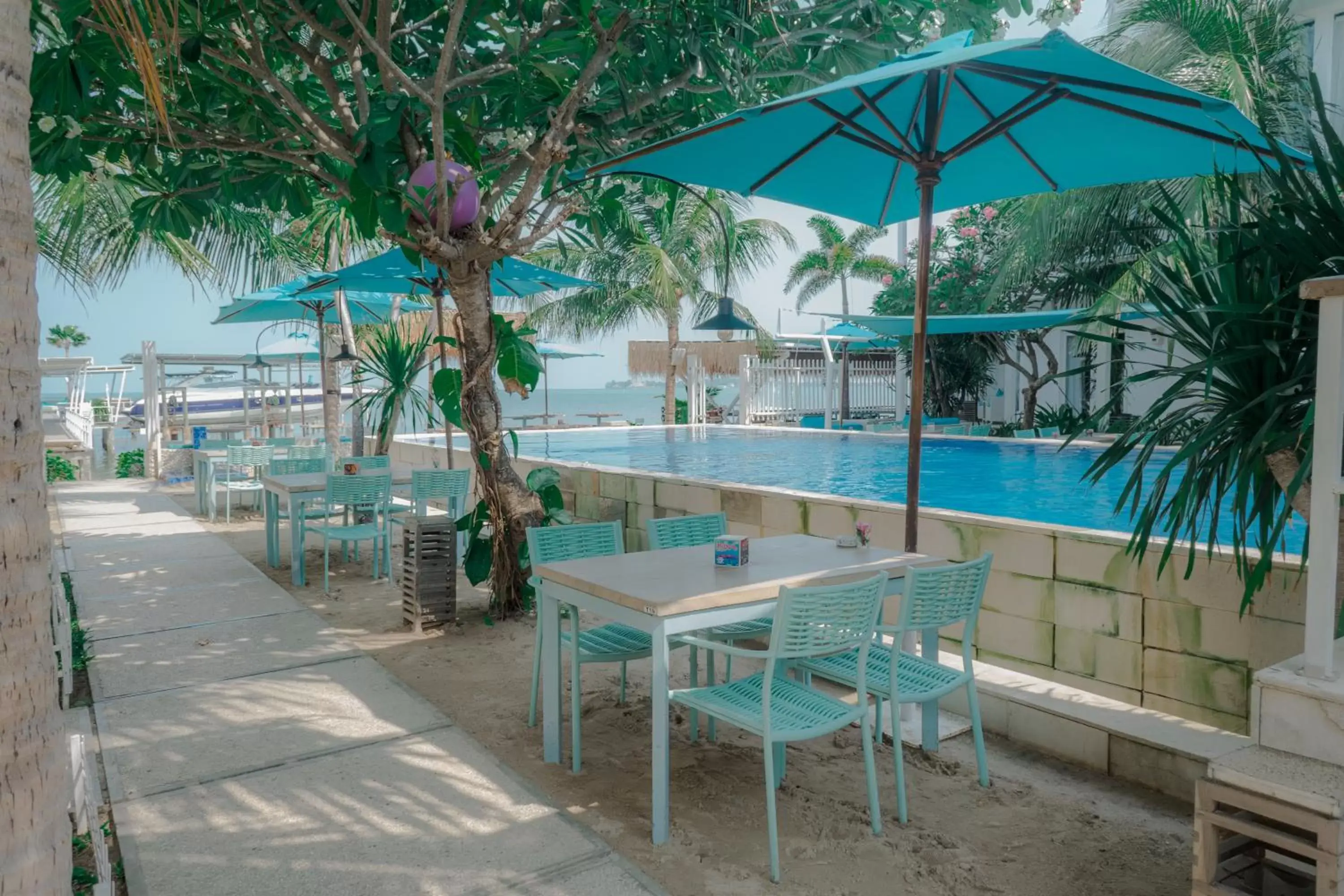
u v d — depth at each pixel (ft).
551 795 10.84
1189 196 33.32
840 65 17.20
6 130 3.95
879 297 61.05
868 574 11.59
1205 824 6.75
